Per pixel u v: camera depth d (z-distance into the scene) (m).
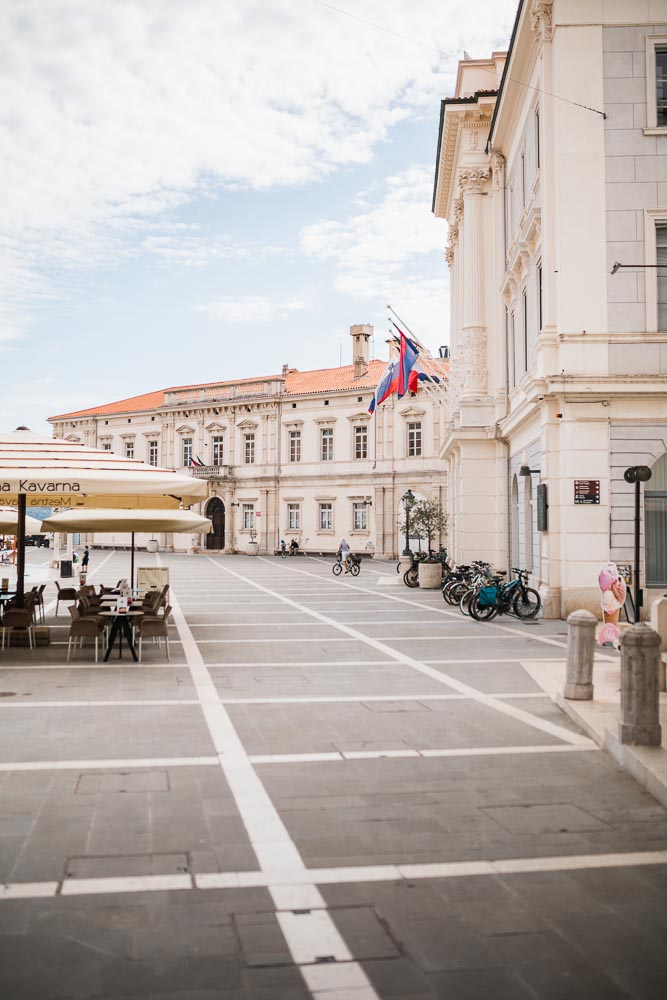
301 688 10.43
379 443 55.31
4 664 12.20
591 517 17.25
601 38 17.53
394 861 4.94
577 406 17.23
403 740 7.80
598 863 4.95
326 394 58.62
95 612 15.05
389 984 3.59
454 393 31.88
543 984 3.61
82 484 12.37
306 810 5.80
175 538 68.06
